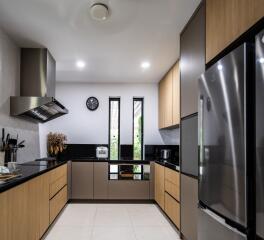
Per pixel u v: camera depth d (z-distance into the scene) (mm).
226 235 1632
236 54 1556
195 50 2670
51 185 3379
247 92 1470
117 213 4266
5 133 3252
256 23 1537
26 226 2361
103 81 5797
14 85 3531
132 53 3947
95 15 2598
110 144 5910
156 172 4828
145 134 5859
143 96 5941
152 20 2883
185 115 3010
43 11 2691
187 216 2871
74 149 5750
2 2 2520
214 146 1831
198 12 2582
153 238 3189
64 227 3547
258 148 1370
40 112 4051
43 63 3768
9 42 3357
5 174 2340
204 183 2020
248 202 1446
